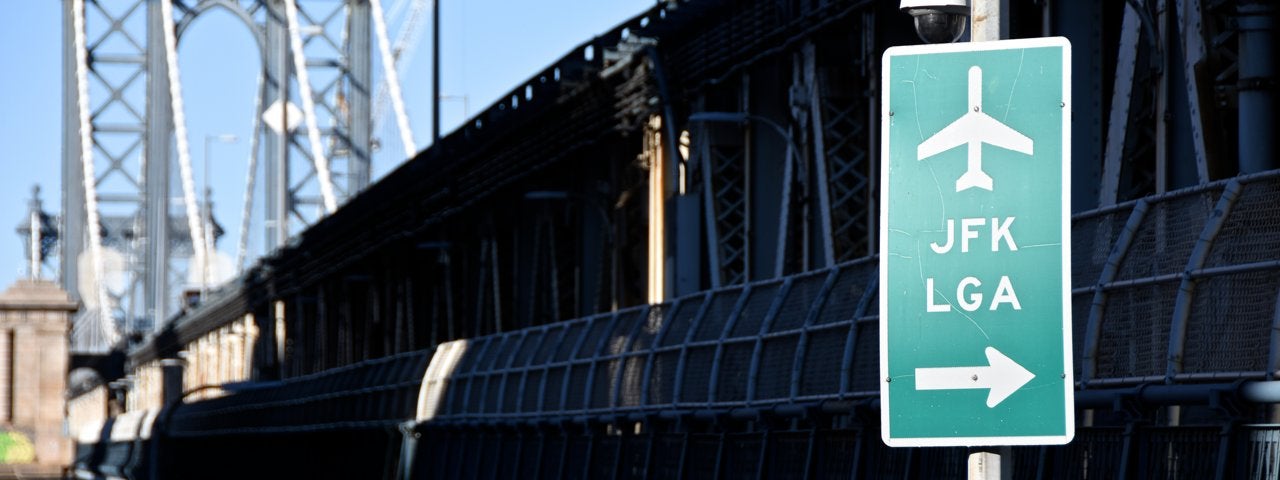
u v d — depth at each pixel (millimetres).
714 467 31828
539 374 42625
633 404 36281
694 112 54688
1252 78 26859
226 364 152750
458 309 87938
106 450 148375
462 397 48906
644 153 58750
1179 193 19250
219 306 151625
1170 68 29859
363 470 59844
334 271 113938
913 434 13086
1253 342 17875
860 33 45219
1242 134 26953
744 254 52125
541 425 41812
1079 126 33562
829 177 45562
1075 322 20672
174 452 109312
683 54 53438
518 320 77438
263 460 83812
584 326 40344
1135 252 19797
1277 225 17859
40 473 184000
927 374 13070
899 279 13133
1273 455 17469
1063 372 12906
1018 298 12984
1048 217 12977
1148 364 19328
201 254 186625
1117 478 19375
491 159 77562
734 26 50531
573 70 65062
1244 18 26922
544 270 73188
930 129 13156
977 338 13031
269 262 132750
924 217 13125
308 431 72000
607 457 37562
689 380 33375
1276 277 17719
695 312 34094
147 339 196875
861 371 26547
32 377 192125
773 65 50188
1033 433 12938
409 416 53562
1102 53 33438
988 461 13344
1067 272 12930
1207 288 18469
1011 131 13062
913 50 13219
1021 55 13094
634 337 36781
